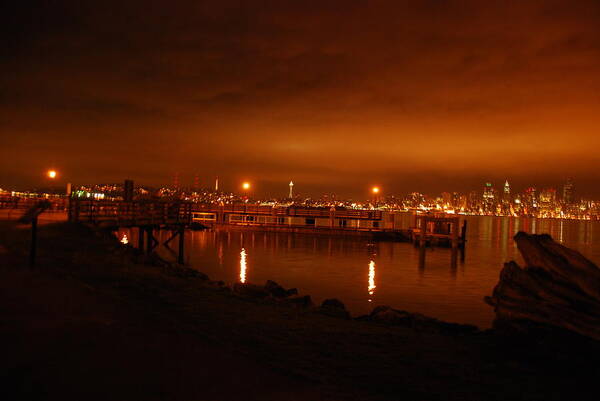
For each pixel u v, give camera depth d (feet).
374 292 78.79
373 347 27.12
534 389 21.63
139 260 64.49
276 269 102.73
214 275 92.68
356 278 93.56
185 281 49.29
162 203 108.17
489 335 32.53
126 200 103.24
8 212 110.22
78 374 18.20
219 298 39.91
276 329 29.48
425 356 26.02
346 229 193.98
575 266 28.04
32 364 18.92
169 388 17.44
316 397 17.78
